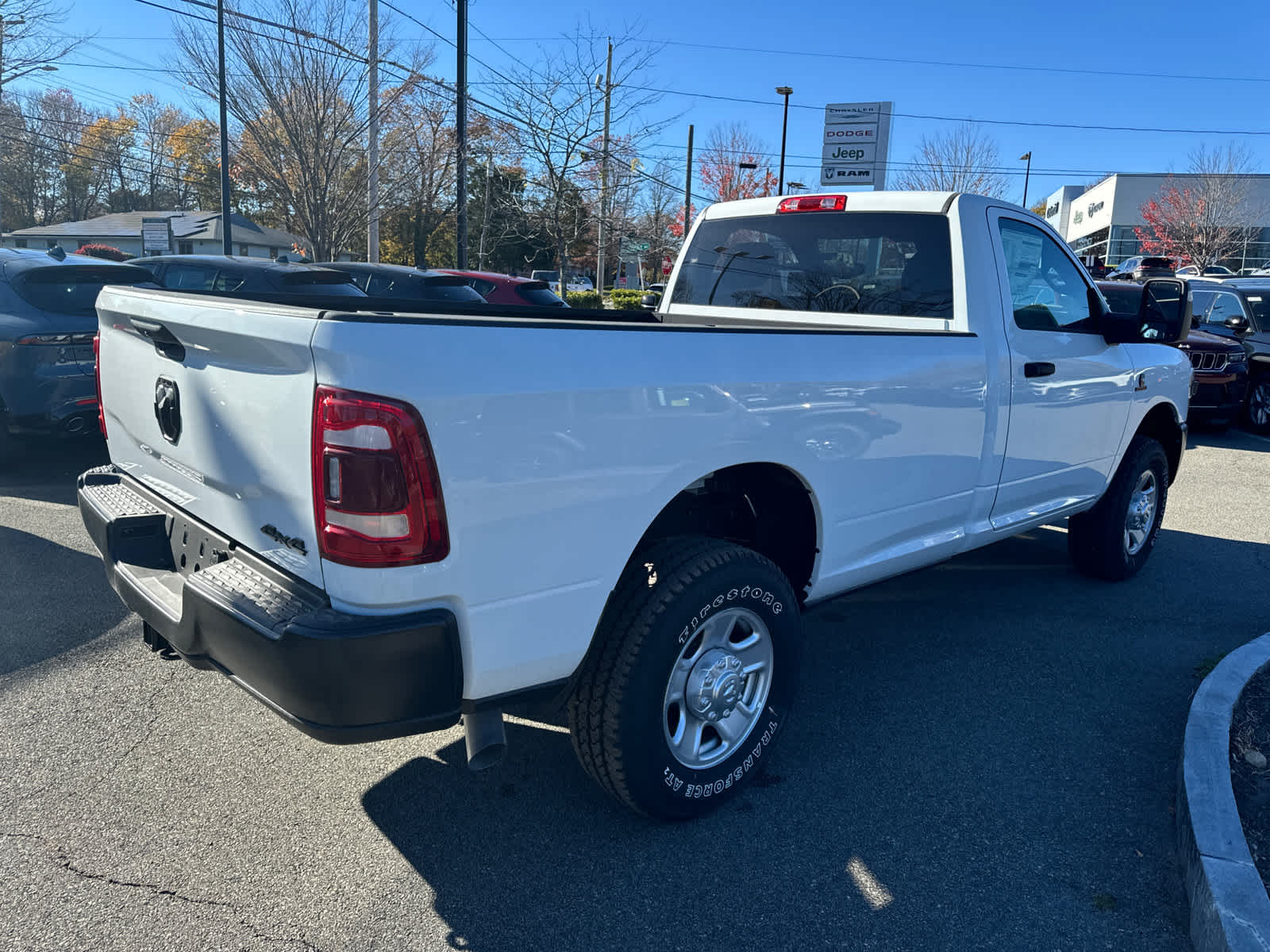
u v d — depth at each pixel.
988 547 6.28
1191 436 11.27
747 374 2.85
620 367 2.51
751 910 2.58
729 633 3.00
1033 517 4.49
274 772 3.23
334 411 2.12
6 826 2.87
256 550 2.53
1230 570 5.79
